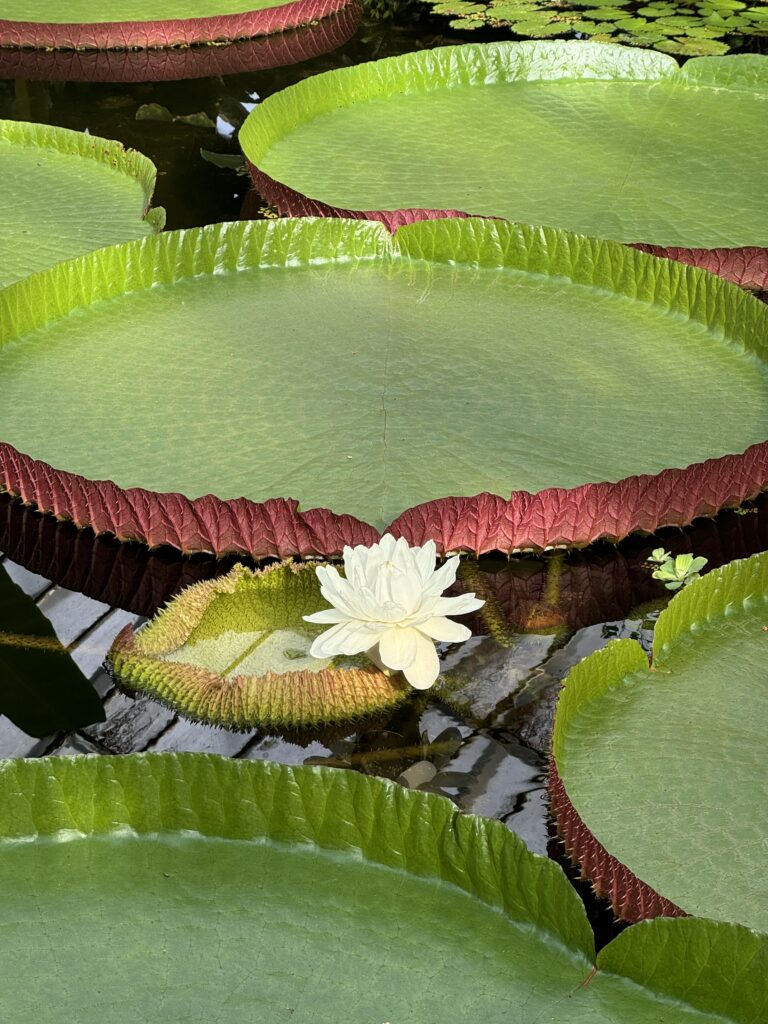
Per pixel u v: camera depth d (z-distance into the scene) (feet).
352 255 23.90
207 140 28.58
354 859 18.80
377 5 37.42
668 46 32.96
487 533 21.03
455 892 18.69
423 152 27.02
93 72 32.50
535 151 27.14
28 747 19.70
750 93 30.48
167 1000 18.34
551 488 20.97
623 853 18.98
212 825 18.89
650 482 21.12
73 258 23.44
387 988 18.37
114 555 21.16
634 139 27.89
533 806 19.34
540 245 23.63
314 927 18.58
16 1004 18.33
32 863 18.81
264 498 21.13
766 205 24.99
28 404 21.97
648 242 24.32
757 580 20.25
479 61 30.73
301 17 35.17
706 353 22.72
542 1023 18.22
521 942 18.51
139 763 18.85
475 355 22.65
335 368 22.43
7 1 35.24
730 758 19.40
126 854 18.85
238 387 22.20
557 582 20.97
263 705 19.83
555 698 20.01
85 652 20.36
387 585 19.62
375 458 21.48
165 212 24.18
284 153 26.81
